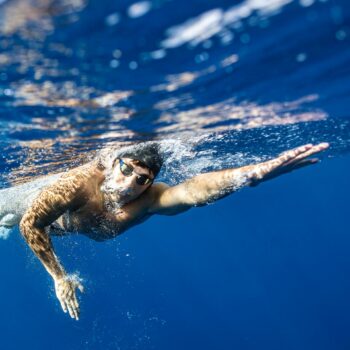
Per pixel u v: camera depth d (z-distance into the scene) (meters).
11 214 9.91
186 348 36.69
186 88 5.62
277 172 5.10
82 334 34.69
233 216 59.84
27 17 3.35
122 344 32.06
